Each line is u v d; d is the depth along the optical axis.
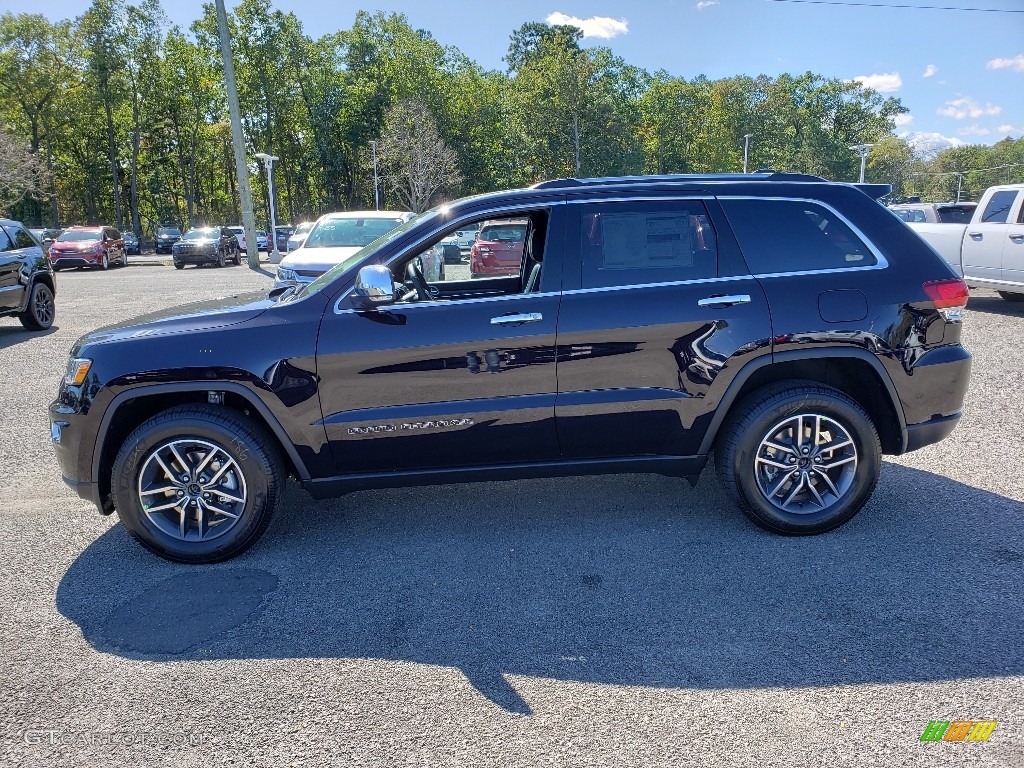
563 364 3.81
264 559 3.95
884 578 3.55
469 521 4.38
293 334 3.76
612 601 3.43
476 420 3.83
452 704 2.72
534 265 4.62
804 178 4.14
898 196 98.94
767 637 3.09
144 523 3.81
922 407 4.00
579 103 67.56
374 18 64.81
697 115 80.00
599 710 2.66
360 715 2.66
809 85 91.12
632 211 3.96
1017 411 6.32
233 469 3.84
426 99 61.88
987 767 2.34
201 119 65.12
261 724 2.63
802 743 2.46
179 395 3.89
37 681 2.90
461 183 63.25
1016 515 4.24
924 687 2.74
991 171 116.31
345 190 67.38
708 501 4.56
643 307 3.82
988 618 3.18
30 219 61.47
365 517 4.47
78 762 2.46
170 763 2.44
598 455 4.01
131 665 3.00
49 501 4.84
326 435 3.81
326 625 3.28
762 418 3.88
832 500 4.01
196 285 19.89
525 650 3.05
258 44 61.62
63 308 14.66
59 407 3.83
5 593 3.61
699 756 2.42
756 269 3.92
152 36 59.00
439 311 3.80
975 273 11.82
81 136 63.97
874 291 3.91
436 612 3.37
